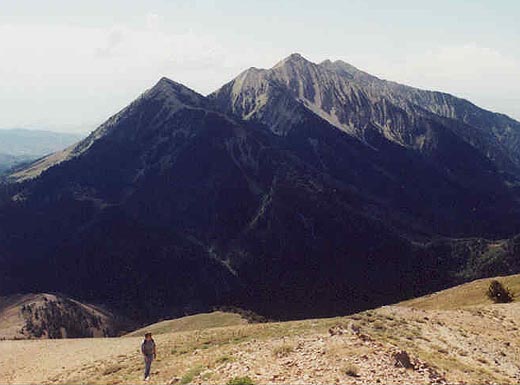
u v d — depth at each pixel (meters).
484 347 41.34
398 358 25.98
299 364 25.42
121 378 33.91
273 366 25.70
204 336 49.75
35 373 47.41
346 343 28.88
